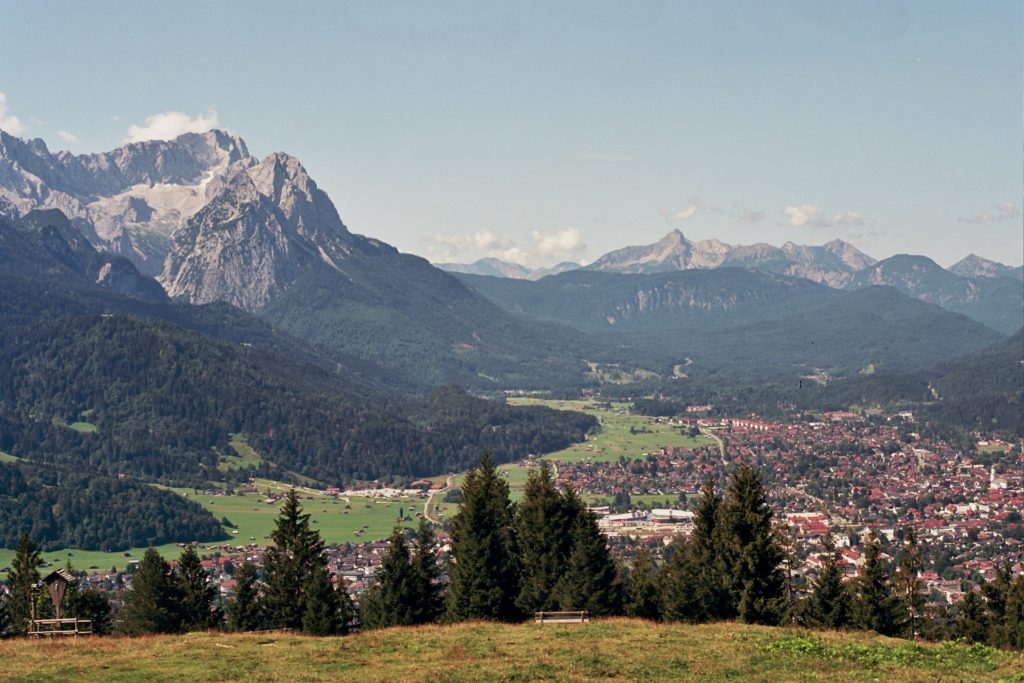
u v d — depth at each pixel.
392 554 105.69
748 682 63.12
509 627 83.81
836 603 104.06
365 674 64.94
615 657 69.44
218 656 71.25
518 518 116.44
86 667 67.31
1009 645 102.62
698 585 101.44
